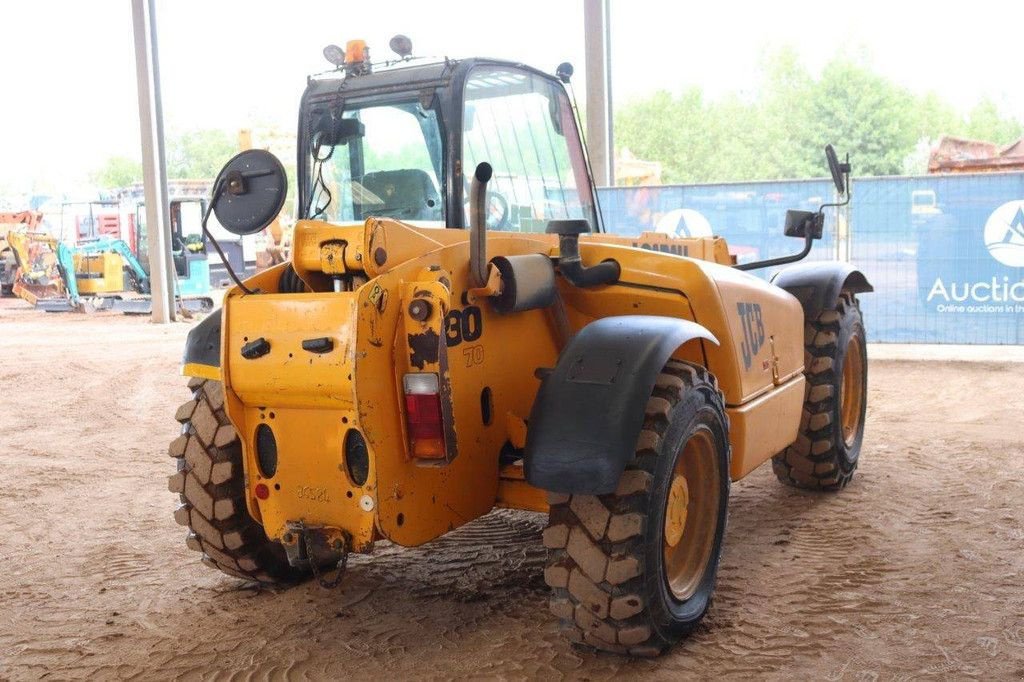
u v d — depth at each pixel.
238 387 2.89
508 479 3.20
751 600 3.36
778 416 3.96
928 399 7.40
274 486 2.96
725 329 3.41
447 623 3.26
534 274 3.15
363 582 3.67
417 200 3.55
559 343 3.46
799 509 4.47
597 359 2.86
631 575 2.71
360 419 2.67
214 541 3.42
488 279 2.92
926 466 5.22
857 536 4.02
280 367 2.79
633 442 2.71
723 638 3.05
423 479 2.87
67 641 3.21
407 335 2.74
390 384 2.75
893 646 2.96
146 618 3.39
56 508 4.95
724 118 42.47
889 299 9.62
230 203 2.80
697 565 3.20
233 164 2.80
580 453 2.67
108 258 18.59
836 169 4.55
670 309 3.42
